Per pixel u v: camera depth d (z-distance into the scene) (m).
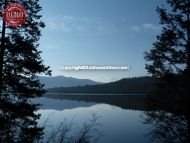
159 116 19.45
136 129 58.03
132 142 44.00
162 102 19.31
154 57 20.42
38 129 14.94
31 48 17.52
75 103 152.75
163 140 18.66
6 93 16.78
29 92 17.45
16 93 17.17
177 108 18.58
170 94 19.28
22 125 16.38
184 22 19.75
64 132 7.77
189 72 19.19
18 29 17.59
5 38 16.14
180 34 19.80
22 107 16.80
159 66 20.23
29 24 17.73
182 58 19.58
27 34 18.11
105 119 77.19
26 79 17.83
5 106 16.23
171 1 20.14
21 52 17.27
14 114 16.45
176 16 20.12
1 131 15.02
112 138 47.78
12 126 16.09
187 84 18.78
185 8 19.88
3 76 16.31
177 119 18.97
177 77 19.52
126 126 63.25
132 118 79.56
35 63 17.48
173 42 19.95
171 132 18.66
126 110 103.88
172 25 20.28
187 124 18.39
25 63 17.17
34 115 17.28
